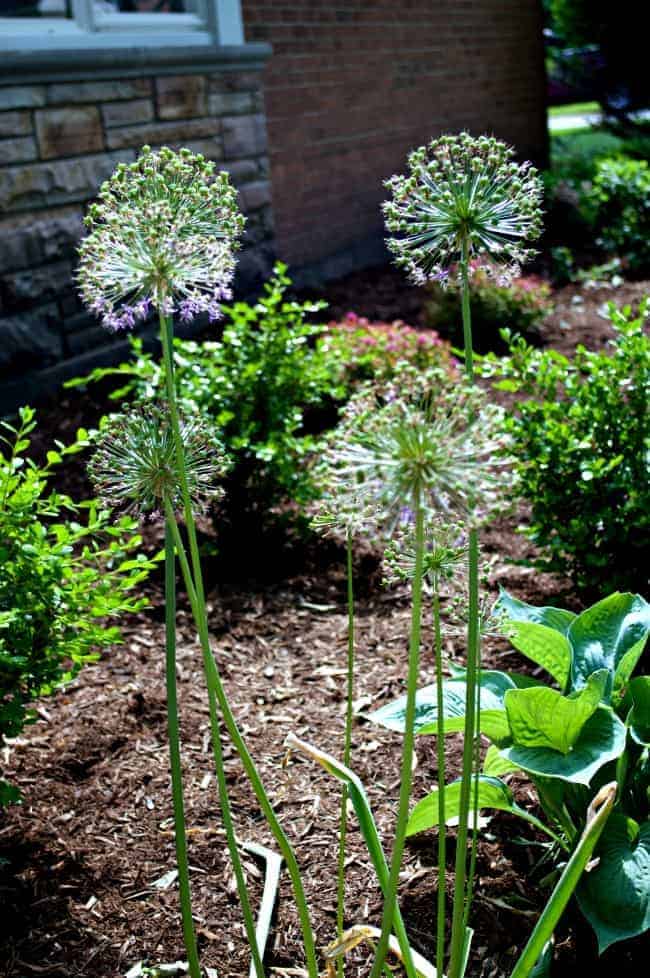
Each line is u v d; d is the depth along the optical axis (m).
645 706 2.46
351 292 9.30
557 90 16.25
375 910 2.52
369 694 3.51
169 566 1.57
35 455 5.30
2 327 5.82
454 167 1.57
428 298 8.93
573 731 2.24
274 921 2.50
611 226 10.82
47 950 2.40
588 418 3.63
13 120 5.80
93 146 6.28
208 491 1.77
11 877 2.63
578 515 3.65
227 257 1.53
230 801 2.96
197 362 4.51
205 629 1.56
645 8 14.77
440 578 1.70
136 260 1.47
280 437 4.47
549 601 3.90
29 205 5.95
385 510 1.36
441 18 11.69
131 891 2.60
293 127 9.51
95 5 6.39
